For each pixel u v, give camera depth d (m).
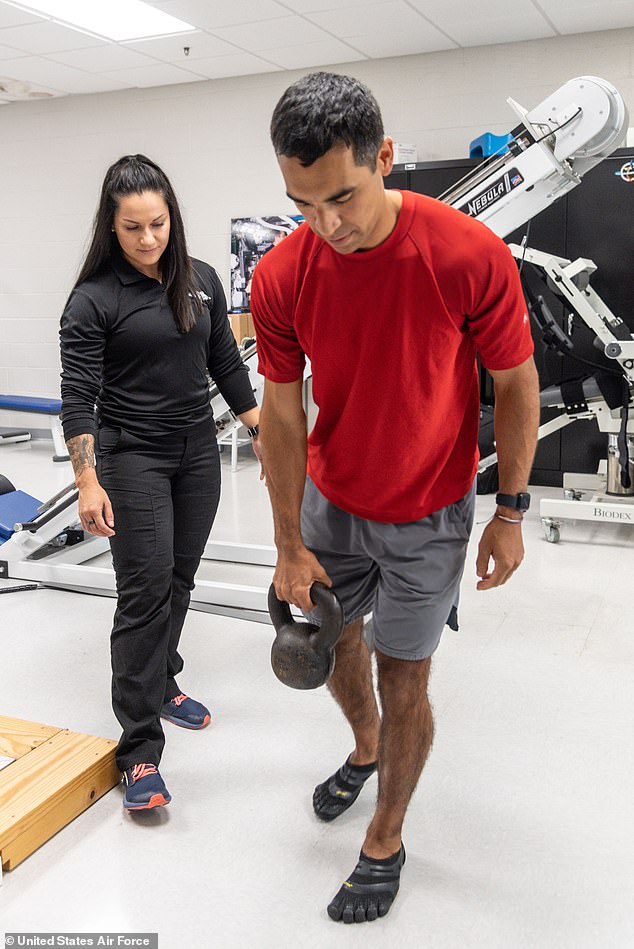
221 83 6.70
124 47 5.86
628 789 2.09
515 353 1.45
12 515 3.85
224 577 3.76
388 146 1.26
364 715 1.91
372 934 1.61
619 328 4.10
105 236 2.04
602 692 2.60
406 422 1.49
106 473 2.10
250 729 2.39
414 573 1.61
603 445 5.29
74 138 7.29
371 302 1.40
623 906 1.69
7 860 1.78
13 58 6.11
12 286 7.78
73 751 2.08
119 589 2.08
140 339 2.07
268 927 1.63
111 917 1.66
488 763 2.21
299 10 5.12
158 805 1.96
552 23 5.38
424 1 4.98
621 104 3.43
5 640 3.03
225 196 6.88
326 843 1.89
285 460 1.64
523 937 1.61
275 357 1.58
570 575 3.73
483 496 5.33
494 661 2.83
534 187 3.54
